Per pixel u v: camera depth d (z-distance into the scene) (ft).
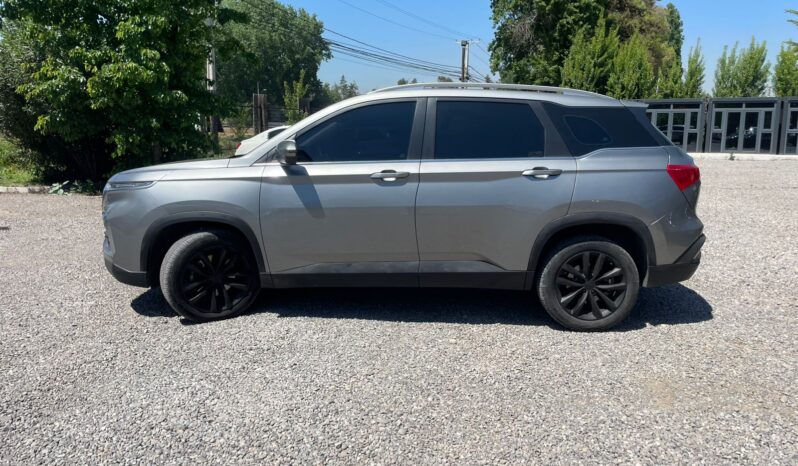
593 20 118.93
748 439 10.38
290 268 15.76
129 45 38.63
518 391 12.11
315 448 10.18
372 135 15.61
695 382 12.50
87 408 11.47
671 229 14.99
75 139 41.50
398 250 15.39
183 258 15.49
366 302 17.69
